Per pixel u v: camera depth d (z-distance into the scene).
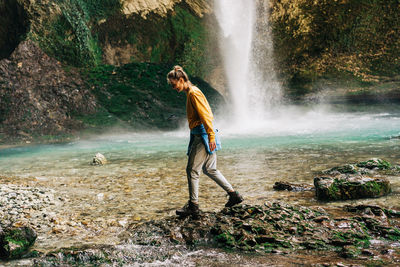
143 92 15.59
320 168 6.05
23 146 11.06
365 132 10.87
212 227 3.38
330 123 13.98
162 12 19.17
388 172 5.40
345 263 2.58
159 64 18.33
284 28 22.95
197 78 18.80
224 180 3.83
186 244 3.18
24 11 15.16
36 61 14.42
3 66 13.53
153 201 4.57
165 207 4.29
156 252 3.00
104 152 9.41
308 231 3.20
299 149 8.23
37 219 3.94
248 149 8.63
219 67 20.48
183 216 3.74
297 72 22.45
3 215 4.02
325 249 2.90
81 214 4.12
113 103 14.59
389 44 21.38
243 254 2.89
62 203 4.59
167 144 10.66
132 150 9.61
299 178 5.43
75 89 14.30
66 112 13.52
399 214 3.55
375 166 5.60
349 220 3.40
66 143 11.52
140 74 16.61
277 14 23.03
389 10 21.31
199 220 3.62
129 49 18.02
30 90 13.41
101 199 4.74
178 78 3.66
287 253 2.86
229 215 3.70
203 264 2.71
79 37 16.08
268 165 6.55
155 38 18.67
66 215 4.09
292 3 22.69
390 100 18.78
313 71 22.14
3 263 2.87
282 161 6.86
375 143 8.52
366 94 19.83
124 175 6.26
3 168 7.41
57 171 6.86
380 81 20.81
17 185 5.42
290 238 3.12
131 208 4.30
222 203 4.31
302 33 22.58
